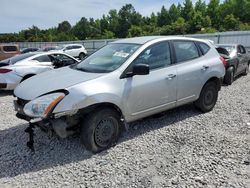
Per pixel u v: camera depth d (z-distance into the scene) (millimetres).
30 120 4070
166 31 78312
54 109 3863
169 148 4449
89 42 35406
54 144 4637
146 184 3463
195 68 5625
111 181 3543
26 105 4027
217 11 92062
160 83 4938
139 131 5160
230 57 10086
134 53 4738
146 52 4887
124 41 5430
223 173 3666
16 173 3779
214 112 6281
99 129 4250
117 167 3883
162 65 5102
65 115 3953
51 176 3688
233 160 4016
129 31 87750
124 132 5098
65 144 4625
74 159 4125
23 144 4676
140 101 4703
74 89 4027
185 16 99188
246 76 12055
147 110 4875
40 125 4043
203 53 6008
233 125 5457
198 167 3832
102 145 4328
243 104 7000
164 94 5059
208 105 6195
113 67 4594
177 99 5355
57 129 3955
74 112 3965
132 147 4496
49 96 3949
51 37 85625
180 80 5309
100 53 5336
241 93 8430
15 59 9523
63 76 4555
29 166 3957
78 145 4578
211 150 4348
